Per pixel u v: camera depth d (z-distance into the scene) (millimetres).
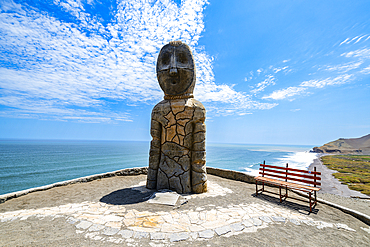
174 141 5848
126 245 2787
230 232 3268
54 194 5387
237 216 3947
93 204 4504
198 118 5844
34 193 5438
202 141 5871
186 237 3043
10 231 3129
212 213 4059
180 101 6008
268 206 4699
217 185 6727
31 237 2939
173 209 4211
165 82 6184
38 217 3689
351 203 9758
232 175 8062
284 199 5371
